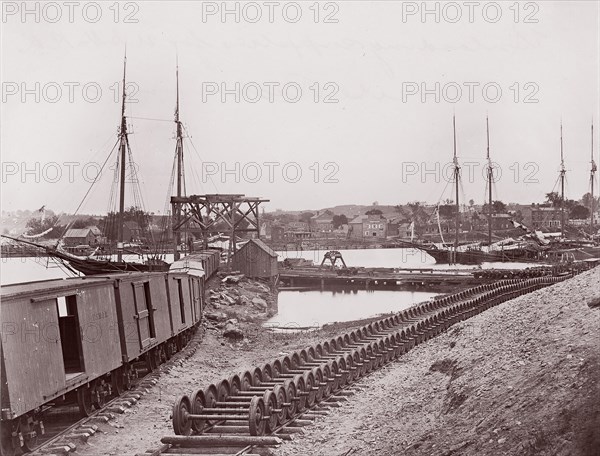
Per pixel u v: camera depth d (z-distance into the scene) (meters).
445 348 19.78
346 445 12.92
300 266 82.75
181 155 65.06
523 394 10.84
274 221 131.38
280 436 13.86
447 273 74.12
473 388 12.55
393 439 12.41
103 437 15.02
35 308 13.84
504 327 16.09
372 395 17.72
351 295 64.50
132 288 20.22
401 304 54.97
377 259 122.25
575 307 13.95
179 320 26.09
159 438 15.04
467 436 10.70
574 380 10.17
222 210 56.69
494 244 99.75
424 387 15.50
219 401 15.10
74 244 57.09
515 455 9.40
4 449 12.78
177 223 56.72
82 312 16.25
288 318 45.38
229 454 12.42
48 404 16.28
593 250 89.25
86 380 16.06
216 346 30.42
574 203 141.12
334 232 162.88
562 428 9.28
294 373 18.81
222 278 53.12
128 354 19.09
